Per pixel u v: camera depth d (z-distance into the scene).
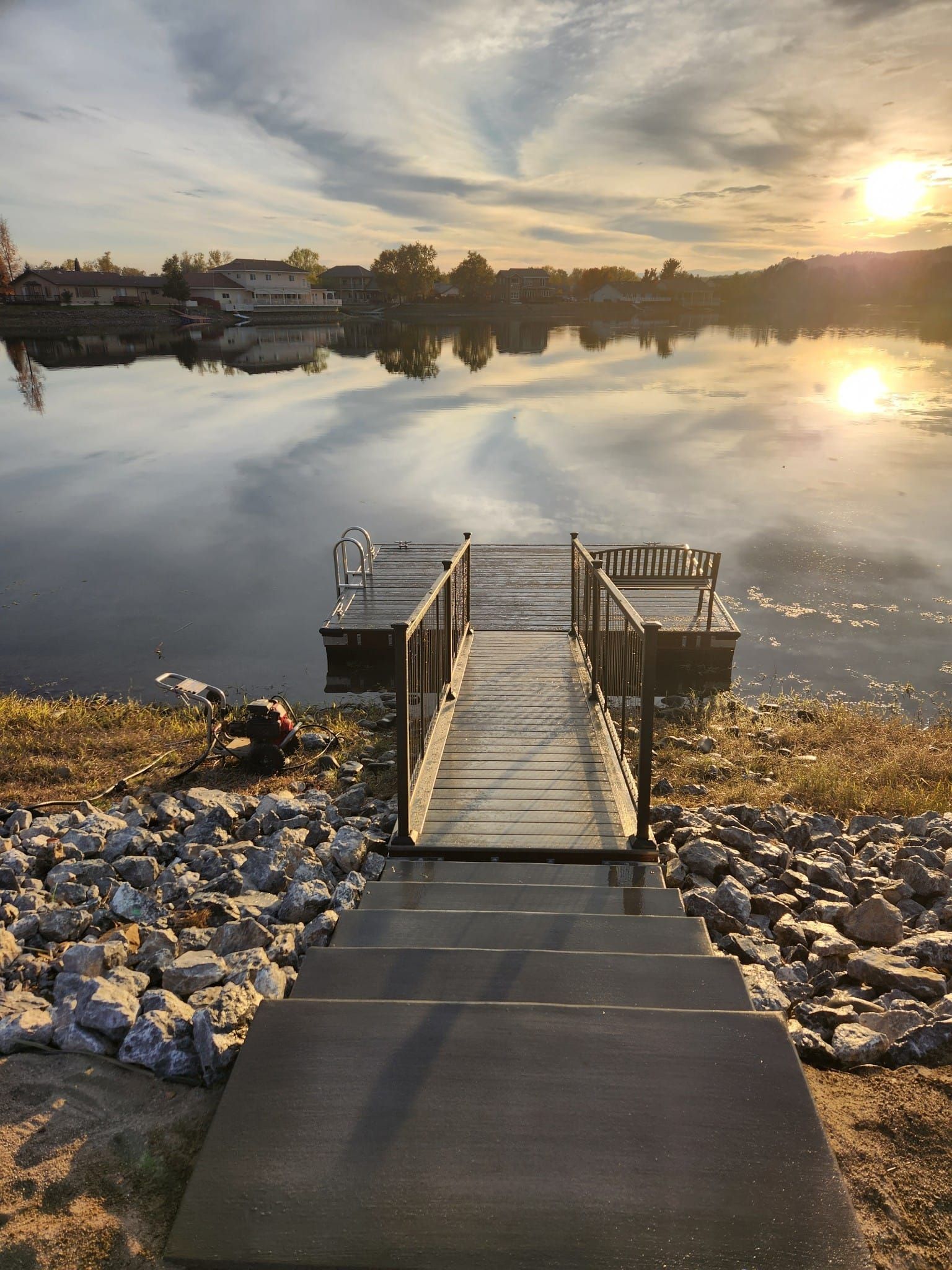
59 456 23.55
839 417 27.28
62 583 13.53
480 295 129.88
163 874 4.29
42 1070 2.49
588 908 3.49
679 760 6.66
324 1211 1.82
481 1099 2.09
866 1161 2.06
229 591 13.09
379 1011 2.39
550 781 4.93
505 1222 1.78
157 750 6.89
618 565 10.48
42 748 6.93
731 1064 2.19
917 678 9.41
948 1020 2.62
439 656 6.30
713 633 9.64
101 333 77.50
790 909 3.98
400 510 17.44
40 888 4.25
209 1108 2.32
